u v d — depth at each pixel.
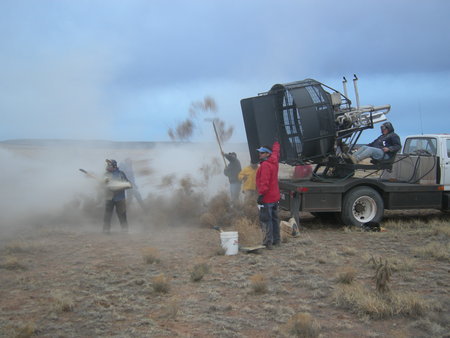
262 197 8.34
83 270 6.86
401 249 8.30
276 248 8.45
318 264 7.20
